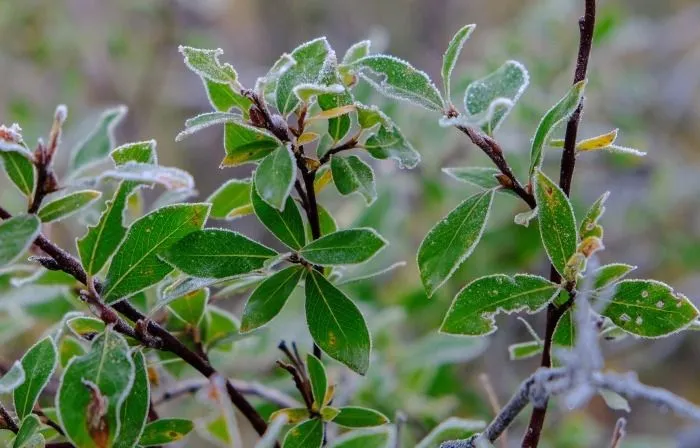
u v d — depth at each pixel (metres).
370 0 1.97
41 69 1.42
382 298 1.03
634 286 0.65
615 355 1.25
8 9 1.38
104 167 0.81
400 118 1.03
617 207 1.33
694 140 1.57
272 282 0.66
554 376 0.62
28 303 0.79
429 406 0.86
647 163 1.35
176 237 0.65
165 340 0.66
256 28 1.90
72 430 0.62
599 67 1.31
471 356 0.87
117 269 0.65
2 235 0.62
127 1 1.46
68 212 0.63
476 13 1.97
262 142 0.65
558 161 1.19
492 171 0.68
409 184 1.08
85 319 0.66
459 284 1.04
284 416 0.64
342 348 0.66
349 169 0.66
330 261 0.65
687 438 0.89
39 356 0.66
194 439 1.01
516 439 0.94
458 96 1.08
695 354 1.36
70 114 1.27
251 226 1.33
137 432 0.64
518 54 1.22
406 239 1.11
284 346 0.70
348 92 0.66
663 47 1.75
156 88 1.52
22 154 0.63
